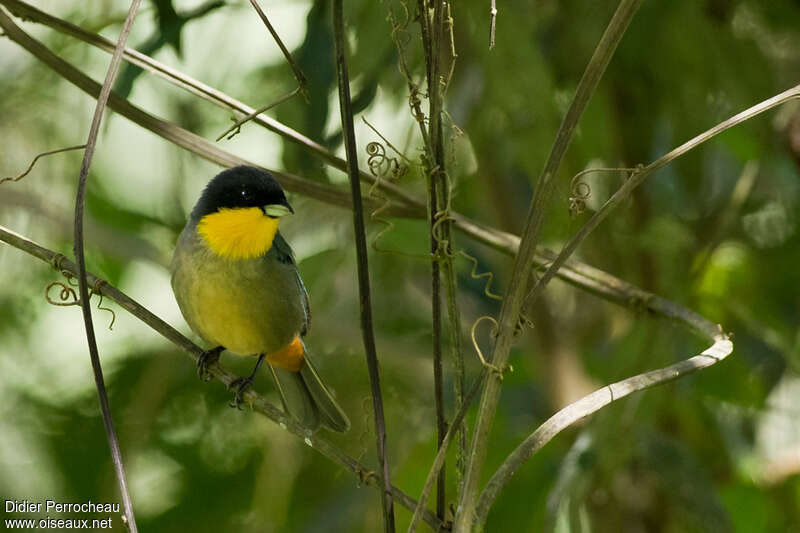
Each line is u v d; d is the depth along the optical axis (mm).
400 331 13125
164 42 8742
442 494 5770
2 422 12484
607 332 12992
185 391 13031
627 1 5270
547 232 10930
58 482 12406
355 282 12984
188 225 8641
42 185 12336
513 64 9031
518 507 10992
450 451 11242
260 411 6301
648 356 9109
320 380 9523
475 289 12086
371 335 5480
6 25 7883
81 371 12969
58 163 12266
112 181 12492
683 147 5684
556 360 11672
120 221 12656
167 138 8094
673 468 9008
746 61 10062
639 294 8109
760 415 11695
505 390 12156
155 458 12836
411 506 5805
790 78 10984
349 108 5418
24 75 11938
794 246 11297
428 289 13297
